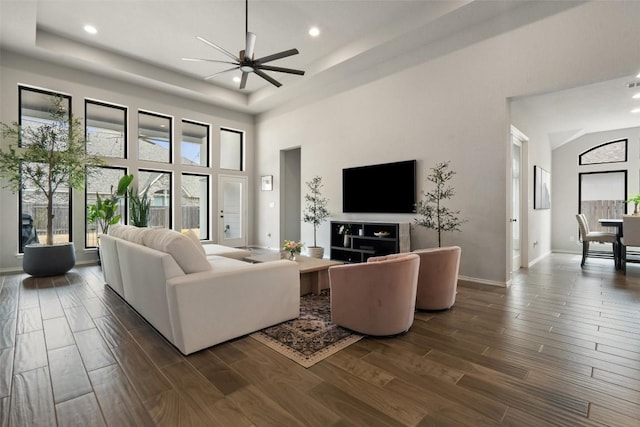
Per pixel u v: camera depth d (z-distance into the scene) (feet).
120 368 6.34
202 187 23.39
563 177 24.44
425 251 9.75
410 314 8.01
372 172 17.21
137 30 14.82
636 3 10.00
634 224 14.93
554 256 21.50
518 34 12.22
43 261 14.06
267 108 24.03
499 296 11.44
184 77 20.08
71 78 17.03
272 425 4.70
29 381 5.86
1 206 15.25
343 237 18.72
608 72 10.43
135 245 9.00
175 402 5.24
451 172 14.21
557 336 7.84
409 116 15.67
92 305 10.34
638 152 21.40
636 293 11.70
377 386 5.70
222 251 14.23
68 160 14.57
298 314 9.16
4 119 15.16
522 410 5.01
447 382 5.82
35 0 11.67
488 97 13.06
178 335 6.83
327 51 16.90
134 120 19.43
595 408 5.05
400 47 15.14
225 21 14.06
